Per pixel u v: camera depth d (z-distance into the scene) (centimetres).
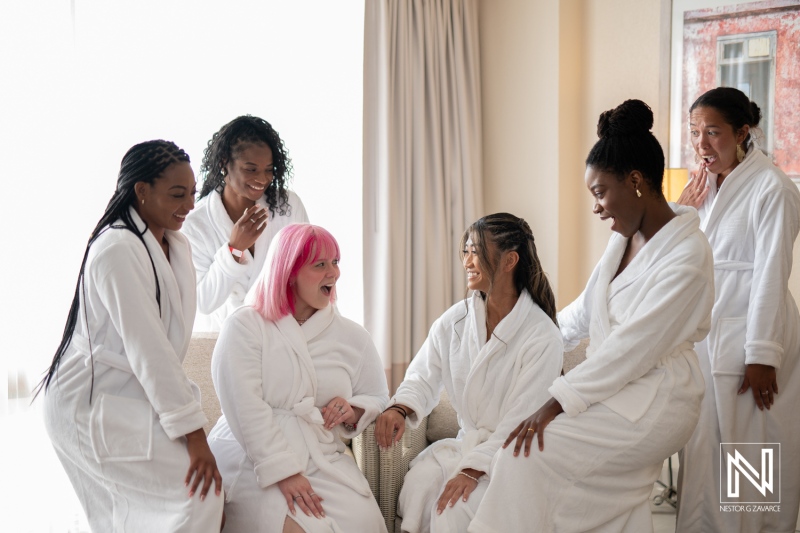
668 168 354
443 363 218
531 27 388
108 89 300
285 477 189
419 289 381
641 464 187
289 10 349
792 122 330
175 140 319
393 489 214
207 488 180
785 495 232
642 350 184
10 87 263
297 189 356
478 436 207
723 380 229
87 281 184
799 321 236
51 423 185
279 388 200
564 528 185
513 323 208
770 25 333
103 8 298
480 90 409
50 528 274
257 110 341
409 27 376
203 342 233
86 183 289
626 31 373
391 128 367
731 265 232
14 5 264
